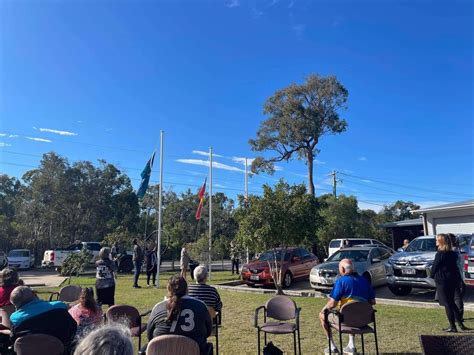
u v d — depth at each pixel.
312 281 14.18
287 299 6.43
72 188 37.59
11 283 6.34
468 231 19.42
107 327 2.23
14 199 43.00
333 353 6.45
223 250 21.48
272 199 14.61
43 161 37.16
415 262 11.43
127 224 39.56
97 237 38.38
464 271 11.17
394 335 7.64
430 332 7.83
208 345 4.83
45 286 17.12
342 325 5.93
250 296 13.19
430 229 21.30
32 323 4.73
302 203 14.59
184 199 46.16
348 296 6.20
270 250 15.23
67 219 37.25
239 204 15.38
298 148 39.69
